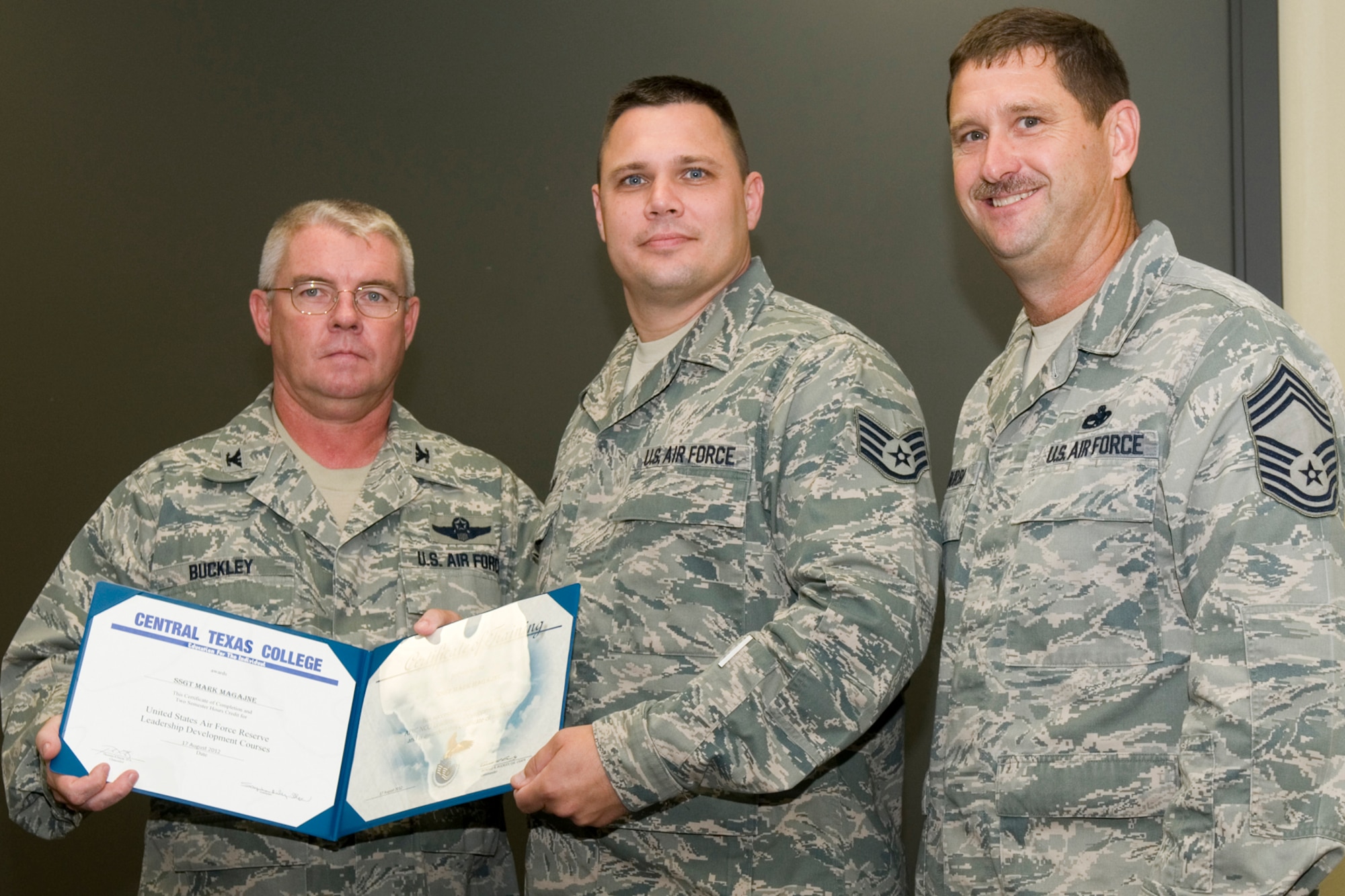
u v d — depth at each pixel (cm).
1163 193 231
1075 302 146
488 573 194
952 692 142
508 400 258
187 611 152
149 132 272
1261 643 109
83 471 269
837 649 132
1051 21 144
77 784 144
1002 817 129
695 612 149
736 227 171
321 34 269
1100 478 128
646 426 165
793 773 132
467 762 151
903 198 242
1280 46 227
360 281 189
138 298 270
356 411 193
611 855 152
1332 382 121
